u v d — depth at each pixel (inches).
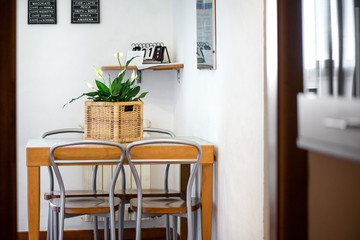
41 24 178.5
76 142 111.7
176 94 178.5
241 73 100.6
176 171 177.8
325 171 55.0
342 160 54.1
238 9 102.0
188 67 156.7
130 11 181.9
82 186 179.3
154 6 183.0
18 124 177.9
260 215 88.4
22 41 177.6
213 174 130.1
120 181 176.1
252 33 92.4
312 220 57.8
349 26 70.9
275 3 65.0
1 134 68.9
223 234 118.9
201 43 133.6
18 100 177.9
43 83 178.9
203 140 137.4
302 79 63.6
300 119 45.6
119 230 136.2
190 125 155.9
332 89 72.1
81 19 179.2
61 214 117.3
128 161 115.3
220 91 119.4
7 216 69.2
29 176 120.3
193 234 129.9
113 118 126.0
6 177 69.3
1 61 68.6
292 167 62.4
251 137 94.0
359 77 69.1
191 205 120.0
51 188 142.7
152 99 184.4
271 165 64.2
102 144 113.3
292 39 63.3
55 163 116.0
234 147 107.3
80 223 178.9
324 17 73.4
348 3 71.1
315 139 42.7
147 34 182.9
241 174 101.6
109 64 181.3
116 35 181.3
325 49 73.2
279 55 63.6
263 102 86.3
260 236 88.4
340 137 38.8
